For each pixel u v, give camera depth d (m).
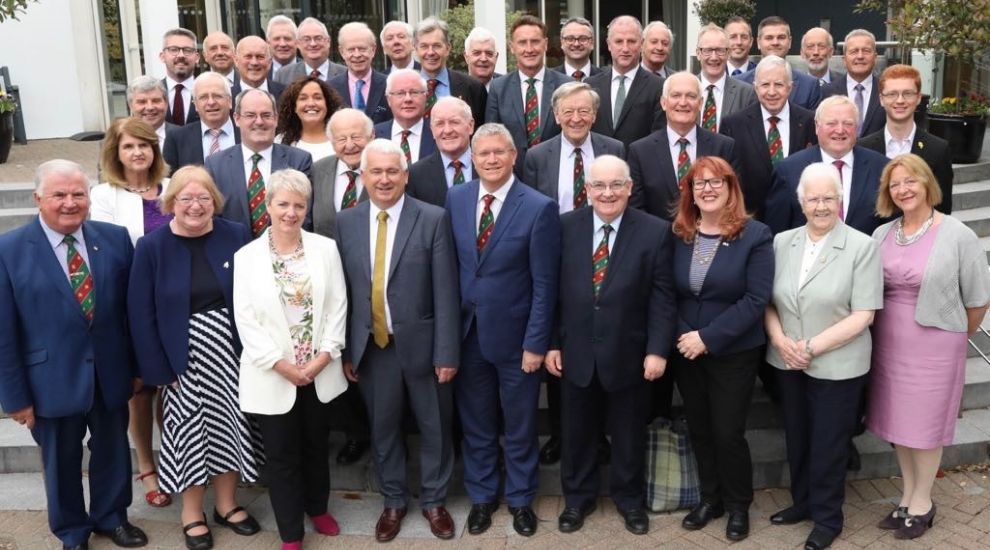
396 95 5.11
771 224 4.88
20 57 11.22
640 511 4.56
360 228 4.40
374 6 12.72
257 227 4.78
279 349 4.17
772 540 4.41
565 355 4.42
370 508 4.84
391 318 4.38
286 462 4.27
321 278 4.24
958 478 5.00
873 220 4.65
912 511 4.43
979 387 5.55
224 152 4.88
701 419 4.51
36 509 4.86
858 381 4.25
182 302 4.20
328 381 4.30
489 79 6.45
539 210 4.34
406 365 4.39
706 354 4.35
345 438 5.32
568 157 4.98
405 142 5.20
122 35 11.88
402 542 4.48
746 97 5.93
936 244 4.19
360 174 4.68
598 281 4.34
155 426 5.34
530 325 4.38
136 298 4.19
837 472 4.29
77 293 4.15
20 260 4.05
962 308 4.23
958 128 8.76
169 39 6.37
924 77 10.44
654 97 5.65
